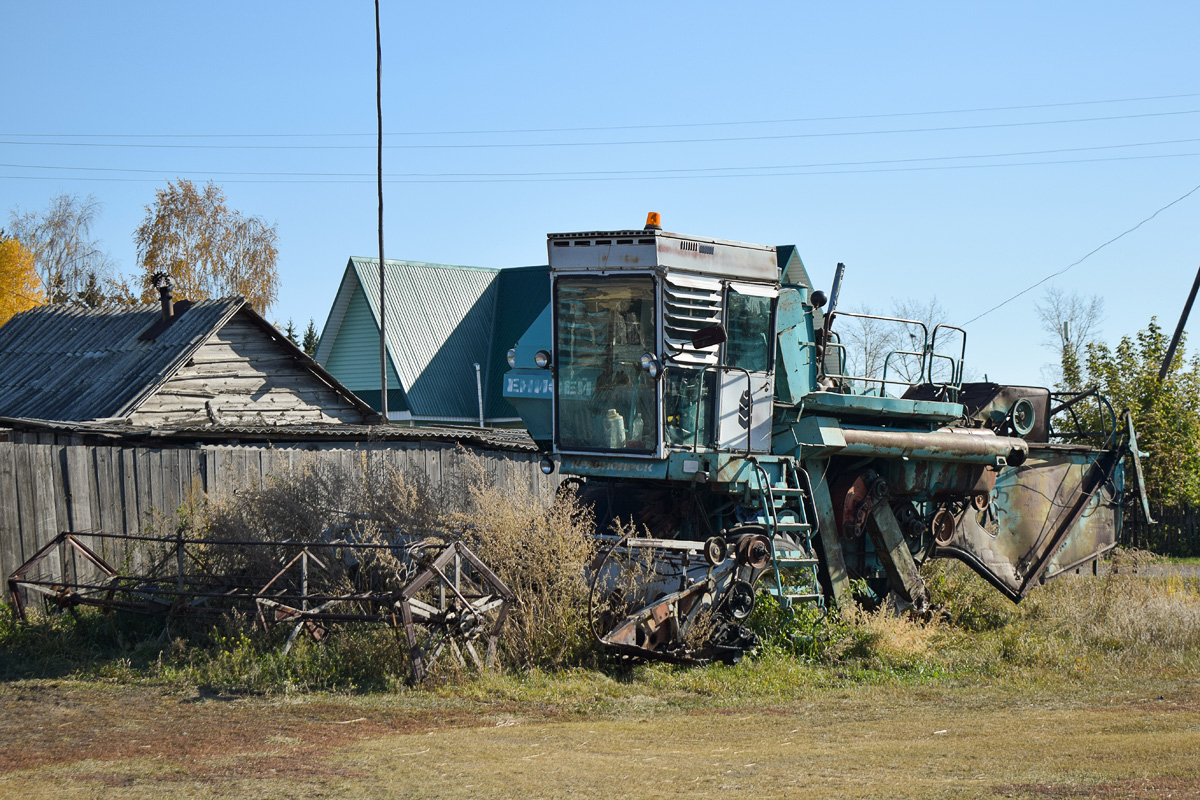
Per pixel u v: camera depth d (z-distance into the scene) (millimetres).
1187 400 27672
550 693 9039
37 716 8094
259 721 7961
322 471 12711
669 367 11062
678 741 7562
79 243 61188
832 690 9797
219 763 6684
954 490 14008
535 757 6930
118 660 9977
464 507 11859
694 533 12141
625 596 10281
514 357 13000
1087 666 11078
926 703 9305
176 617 10672
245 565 11289
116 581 11219
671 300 10984
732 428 11484
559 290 11586
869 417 13094
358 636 9828
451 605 9688
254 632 9977
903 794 5996
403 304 36500
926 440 13227
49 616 11352
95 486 13055
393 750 7078
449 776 6383
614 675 9859
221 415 21328
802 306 12938
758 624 11203
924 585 13477
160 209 54188
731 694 9438
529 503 10797
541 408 12867
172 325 21469
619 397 11453
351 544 9812
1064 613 13906
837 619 11727
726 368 11453
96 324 23047
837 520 12828
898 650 11227
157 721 7941
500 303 38562
